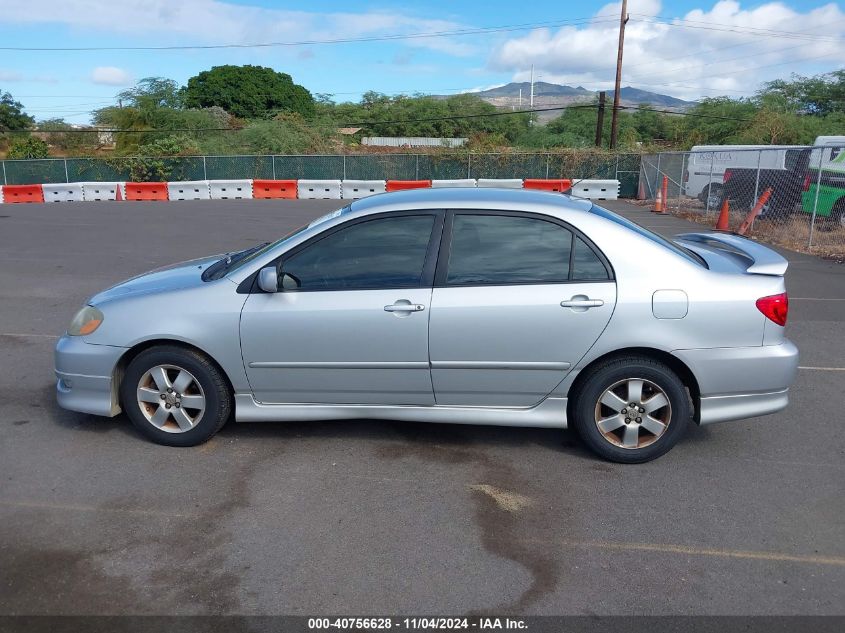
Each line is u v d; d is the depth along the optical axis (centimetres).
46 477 432
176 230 1728
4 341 733
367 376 448
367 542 362
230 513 391
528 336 431
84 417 525
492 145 4062
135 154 3562
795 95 4969
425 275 438
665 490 419
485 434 498
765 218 1800
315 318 440
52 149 5228
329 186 2933
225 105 6444
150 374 466
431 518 386
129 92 5162
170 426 473
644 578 334
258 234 1644
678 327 427
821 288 1028
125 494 411
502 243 439
